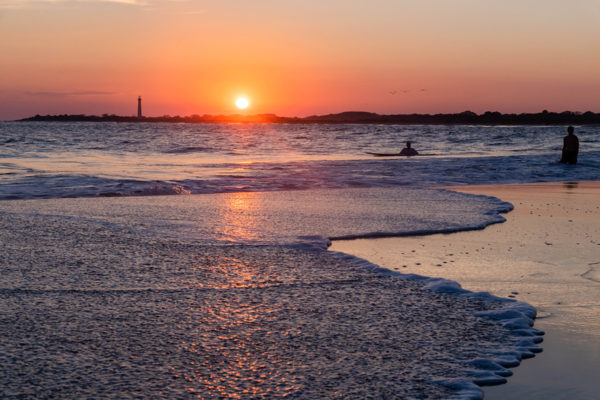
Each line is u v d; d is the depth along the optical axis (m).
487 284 5.08
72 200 10.54
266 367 3.18
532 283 5.11
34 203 9.93
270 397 2.83
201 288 4.68
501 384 3.09
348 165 20.75
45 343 3.42
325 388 2.94
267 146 44.03
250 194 11.78
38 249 5.86
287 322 3.92
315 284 4.89
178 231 7.19
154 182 14.39
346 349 3.47
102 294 4.43
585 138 60.31
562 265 5.77
